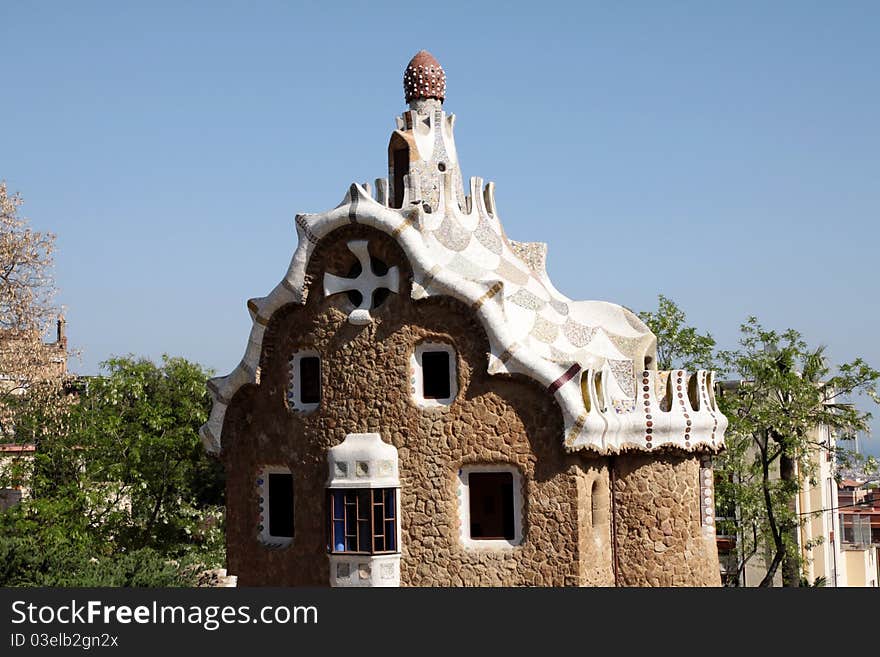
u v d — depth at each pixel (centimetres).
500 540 2825
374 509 2838
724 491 3969
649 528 2942
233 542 3139
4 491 4219
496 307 2828
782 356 3984
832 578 5334
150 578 2447
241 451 3145
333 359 2959
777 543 3884
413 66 3259
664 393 3009
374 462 2850
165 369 4191
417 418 2870
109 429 3819
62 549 2697
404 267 2900
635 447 2925
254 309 3073
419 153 3139
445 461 2845
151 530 4000
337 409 2942
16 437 4209
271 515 3111
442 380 2900
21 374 3831
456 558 2819
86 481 3812
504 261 3145
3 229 3881
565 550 2753
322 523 2959
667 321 4219
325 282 2973
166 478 4016
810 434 4700
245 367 3097
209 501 4662
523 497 2802
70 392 4116
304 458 2995
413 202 3077
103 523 3956
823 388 3950
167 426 4025
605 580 2886
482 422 2828
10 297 3838
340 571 2858
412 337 2884
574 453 2745
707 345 4178
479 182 3225
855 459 4050
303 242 2991
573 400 2745
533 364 2780
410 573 2852
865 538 6606
